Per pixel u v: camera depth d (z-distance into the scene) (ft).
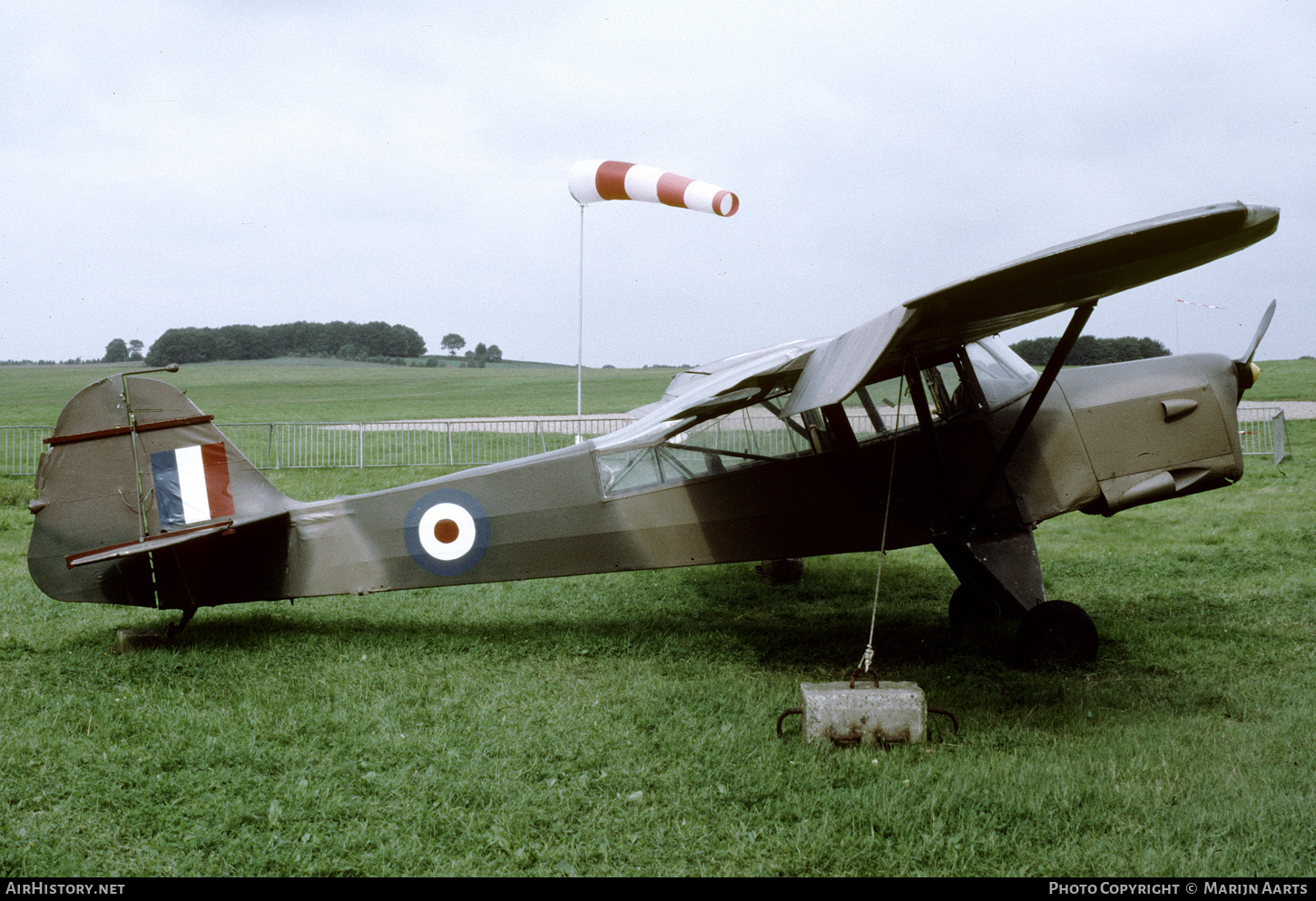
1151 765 12.91
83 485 20.08
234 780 12.65
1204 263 13.64
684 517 20.58
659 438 20.56
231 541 20.80
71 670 17.97
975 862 10.55
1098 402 19.94
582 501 20.75
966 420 19.66
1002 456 18.40
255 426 68.08
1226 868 10.17
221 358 395.75
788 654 20.03
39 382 233.96
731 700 16.17
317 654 19.29
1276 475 45.68
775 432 20.24
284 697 16.28
